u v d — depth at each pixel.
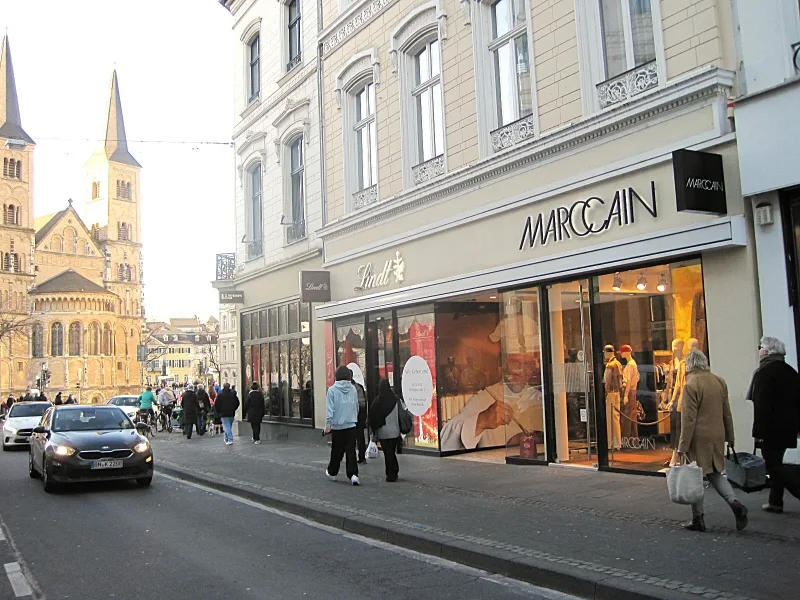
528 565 6.18
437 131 14.45
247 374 23.30
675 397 9.69
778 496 7.45
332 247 17.84
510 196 12.18
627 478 10.12
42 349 92.38
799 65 8.22
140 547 7.82
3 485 13.17
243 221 23.36
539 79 11.66
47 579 6.59
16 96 95.50
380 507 9.20
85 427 13.30
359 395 13.95
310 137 19.09
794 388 7.30
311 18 19.05
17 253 92.69
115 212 107.06
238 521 9.23
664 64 9.66
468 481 10.90
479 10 13.11
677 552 6.25
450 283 13.20
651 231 9.75
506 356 12.62
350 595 5.89
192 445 20.64
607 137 10.41
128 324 105.56
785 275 8.29
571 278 11.17
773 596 5.02
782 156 8.13
